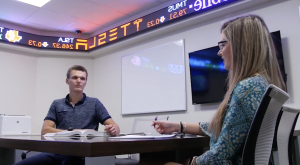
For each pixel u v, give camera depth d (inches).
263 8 121.5
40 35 187.9
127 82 177.5
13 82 180.9
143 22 161.0
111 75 191.2
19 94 182.5
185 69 147.9
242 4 122.0
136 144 35.5
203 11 134.0
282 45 113.8
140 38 166.7
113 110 186.4
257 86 34.1
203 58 137.9
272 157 50.7
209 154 33.9
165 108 154.2
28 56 190.4
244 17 40.1
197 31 145.3
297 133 83.9
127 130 175.0
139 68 171.3
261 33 37.9
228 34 40.1
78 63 202.2
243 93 34.0
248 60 37.2
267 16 119.9
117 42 177.0
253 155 31.7
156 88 160.4
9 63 180.4
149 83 164.4
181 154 54.4
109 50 190.5
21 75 185.0
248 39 37.7
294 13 112.0
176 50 152.6
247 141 31.9
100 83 198.7
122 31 173.0
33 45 184.1
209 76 134.1
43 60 195.3
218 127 37.4
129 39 169.3
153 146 38.0
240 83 35.3
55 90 193.9
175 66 152.2
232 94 35.8
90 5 155.0
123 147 33.7
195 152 56.0
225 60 41.9
